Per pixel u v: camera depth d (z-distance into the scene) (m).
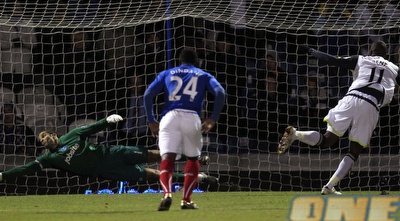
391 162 41.50
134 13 44.31
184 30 44.66
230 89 44.97
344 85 45.50
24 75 44.72
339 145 43.19
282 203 31.03
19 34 45.00
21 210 28.66
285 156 42.00
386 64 31.38
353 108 30.97
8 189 39.53
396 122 44.56
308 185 40.84
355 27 44.34
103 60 43.53
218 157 41.00
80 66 45.62
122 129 43.69
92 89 45.28
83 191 39.78
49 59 45.47
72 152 33.44
